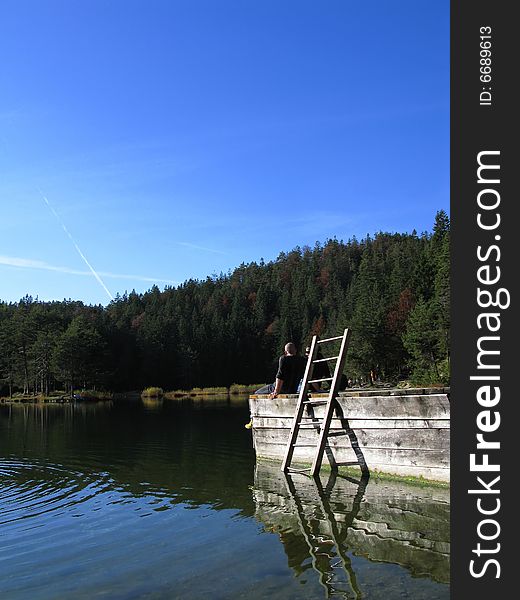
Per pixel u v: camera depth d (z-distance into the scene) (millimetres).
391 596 4445
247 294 148875
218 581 4836
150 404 51562
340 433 9703
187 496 8289
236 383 108812
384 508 7113
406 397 8523
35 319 89188
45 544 6027
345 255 163750
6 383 87750
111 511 7430
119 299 157125
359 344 66312
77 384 88250
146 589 4703
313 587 4656
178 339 105375
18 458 12805
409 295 72562
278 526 6500
